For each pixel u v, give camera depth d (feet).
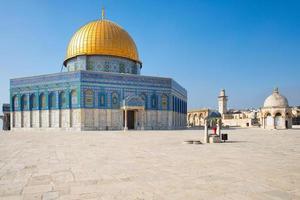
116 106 127.24
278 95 152.97
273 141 60.03
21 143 54.90
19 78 134.82
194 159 32.12
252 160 31.22
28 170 25.96
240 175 23.09
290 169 25.70
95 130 120.47
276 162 29.76
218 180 21.31
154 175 23.26
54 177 22.82
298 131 113.91
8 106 161.79
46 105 127.44
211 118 58.80
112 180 21.56
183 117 172.65
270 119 151.94
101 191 18.44
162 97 139.44
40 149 43.65
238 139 66.44
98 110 122.52
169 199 16.57
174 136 76.07
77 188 19.25
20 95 133.80
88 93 121.29
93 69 140.97
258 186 19.47
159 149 43.06
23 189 19.12
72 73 122.11
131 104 125.29
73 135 82.58
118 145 49.83
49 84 127.24
